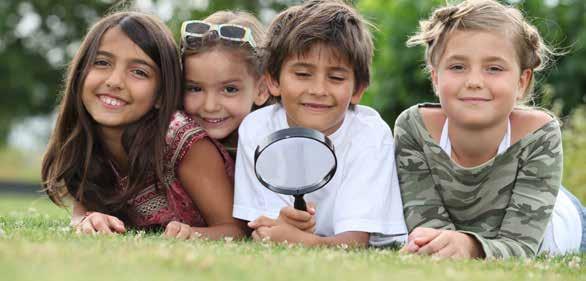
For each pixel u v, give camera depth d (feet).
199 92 16.69
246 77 16.85
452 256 12.64
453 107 14.21
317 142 12.69
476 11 14.15
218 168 15.84
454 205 15.28
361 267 10.19
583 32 31.71
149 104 15.66
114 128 15.89
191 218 16.19
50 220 17.20
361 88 15.24
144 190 15.99
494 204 15.06
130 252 10.11
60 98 19.06
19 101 92.17
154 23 15.87
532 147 14.69
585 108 30.58
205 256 10.02
